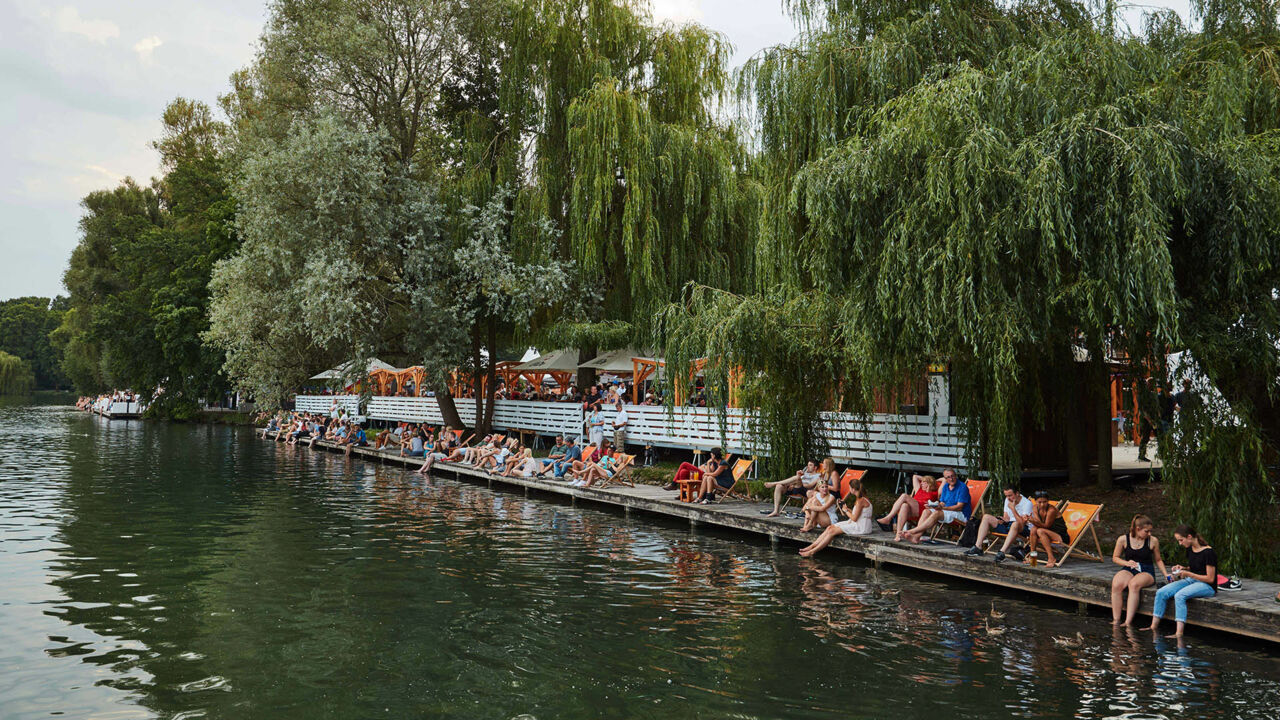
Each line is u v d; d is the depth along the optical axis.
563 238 28.02
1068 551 10.91
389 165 29.84
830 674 7.88
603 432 25.41
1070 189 9.98
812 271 13.08
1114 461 17.61
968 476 13.34
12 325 157.75
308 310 25.36
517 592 11.20
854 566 12.95
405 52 29.86
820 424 16.72
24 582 11.50
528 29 27.25
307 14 29.41
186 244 56.75
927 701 7.17
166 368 60.38
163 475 26.62
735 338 15.05
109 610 10.09
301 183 26.97
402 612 10.13
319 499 21.28
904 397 14.70
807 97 14.50
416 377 39.88
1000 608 10.35
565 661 8.27
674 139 24.95
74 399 130.25
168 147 62.50
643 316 25.25
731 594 11.09
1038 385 13.38
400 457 30.84
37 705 7.00
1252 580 9.84
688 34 26.92
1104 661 8.23
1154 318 9.95
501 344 34.38
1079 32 11.53
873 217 11.94
